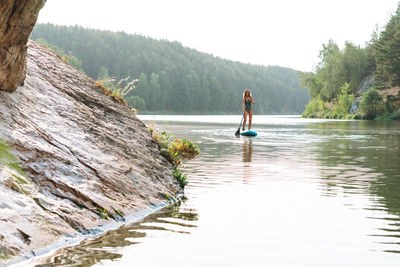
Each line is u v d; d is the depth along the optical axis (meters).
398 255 4.08
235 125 36.78
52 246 4.04
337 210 5.91
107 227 4.85
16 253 3.66
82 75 8.73
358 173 9.46
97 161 6.02
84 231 4.55
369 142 19.06
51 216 4.41
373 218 5.48
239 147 15.66
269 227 5.03
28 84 6.57
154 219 5.34
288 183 8.08
